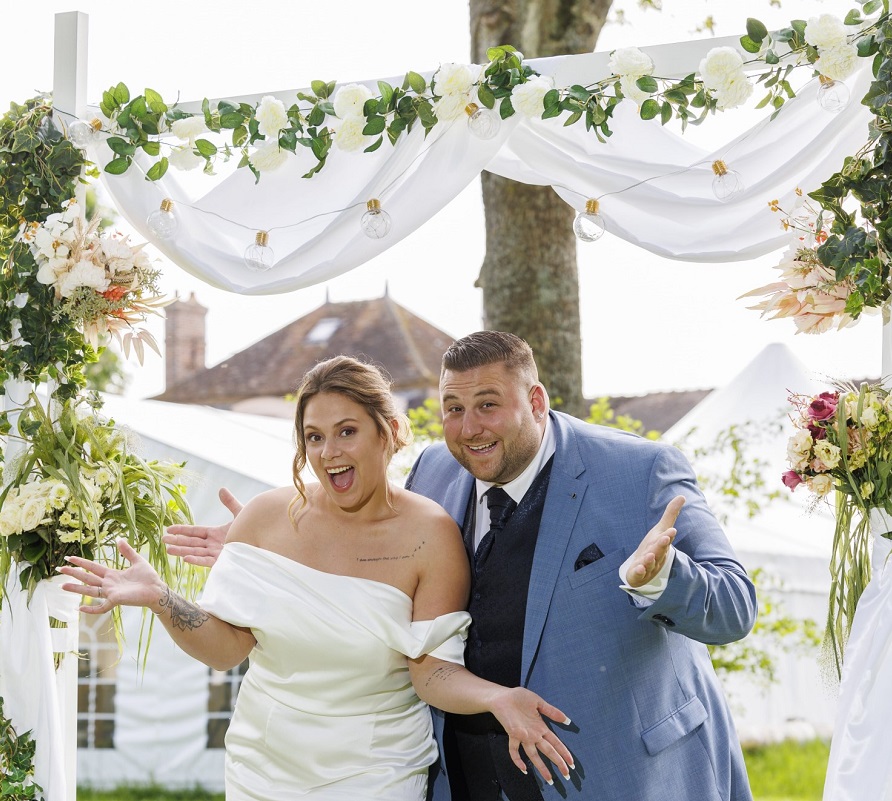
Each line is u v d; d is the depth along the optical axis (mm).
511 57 3270
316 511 3242
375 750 3074
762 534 8242
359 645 3035
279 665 3102
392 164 3416
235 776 3164
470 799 3184
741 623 2803
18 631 3529
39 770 3441
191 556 3424
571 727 2965
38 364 3557
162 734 7992
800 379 8109
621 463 3152
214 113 3533
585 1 7074
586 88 3260
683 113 3186
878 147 2938
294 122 3475
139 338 3668
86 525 3463
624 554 3033
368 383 3107
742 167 3242
